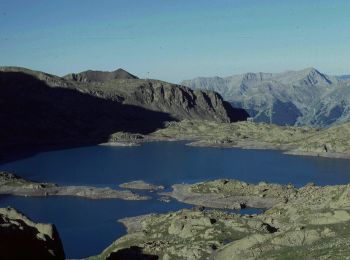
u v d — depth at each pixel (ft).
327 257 234.99
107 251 414.00
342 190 416.05
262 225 377.91
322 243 272.31
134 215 652.48
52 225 272.92
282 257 261.44
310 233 293.64
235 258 295.07
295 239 292.61
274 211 448.65
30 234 247.09
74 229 586.45
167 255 337.31
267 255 276.41
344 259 223.71
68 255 484.33
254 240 305.32
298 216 383.04
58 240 271.49
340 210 320.29
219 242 346.95
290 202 495.00
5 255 216.54
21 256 225.97
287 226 357.61
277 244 291.99
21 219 278.67
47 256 245.65
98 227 594.24
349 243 252.42
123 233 563.07
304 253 254.88
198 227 393.50
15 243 229.04
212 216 427.33
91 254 486.79
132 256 349.82
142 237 419.54
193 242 360.07
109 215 655.76
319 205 399.65
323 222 313.94
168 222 437.17
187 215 443.32
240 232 373.40
